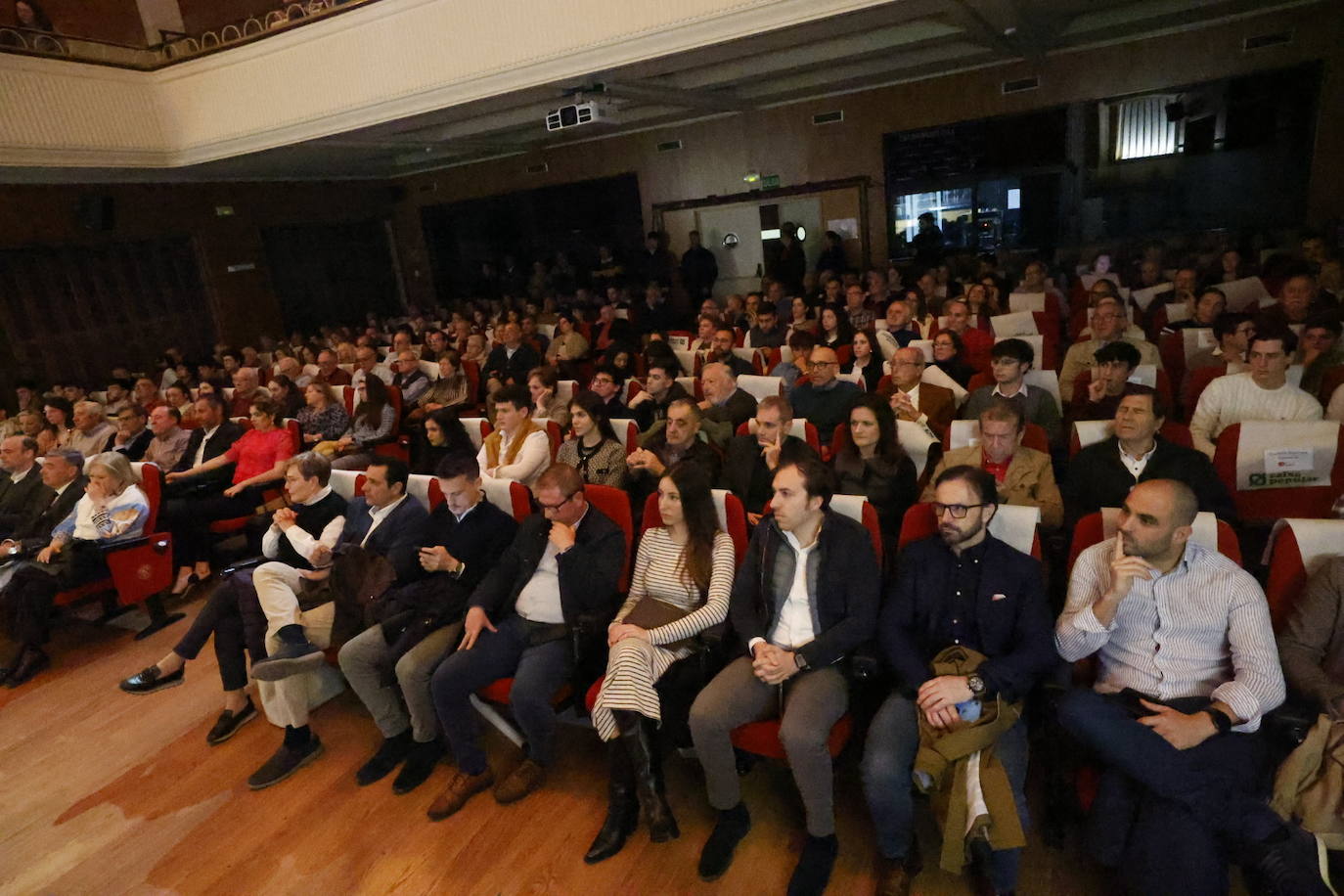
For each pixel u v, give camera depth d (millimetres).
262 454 4578
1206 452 2982
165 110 7387
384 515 2934
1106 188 8156
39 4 7680
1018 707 1887
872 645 2141
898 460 2994
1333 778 1670
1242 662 1812
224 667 2879
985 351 4945
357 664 2539
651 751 2154
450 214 12031
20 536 4023
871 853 2098
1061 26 7270
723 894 2014
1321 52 6965
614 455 3504
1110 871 1947
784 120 9445
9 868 2346
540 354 6617
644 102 7781
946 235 9023
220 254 9938
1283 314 4184
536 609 2547
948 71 8445
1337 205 7203
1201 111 7551
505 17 5617
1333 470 2541
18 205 8000
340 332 9781
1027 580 2043
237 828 2438
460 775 2455
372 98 6348
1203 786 1665
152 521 3795
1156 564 1910
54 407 5879
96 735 2980
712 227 10344
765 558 2266
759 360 5145
